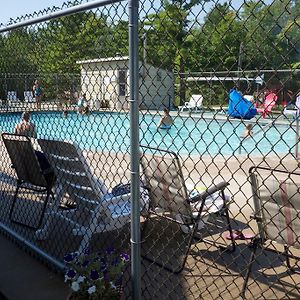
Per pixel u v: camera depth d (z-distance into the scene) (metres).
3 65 4.41
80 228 3.30
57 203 3.63
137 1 2.00
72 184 3.33
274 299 2.57
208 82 2.13
